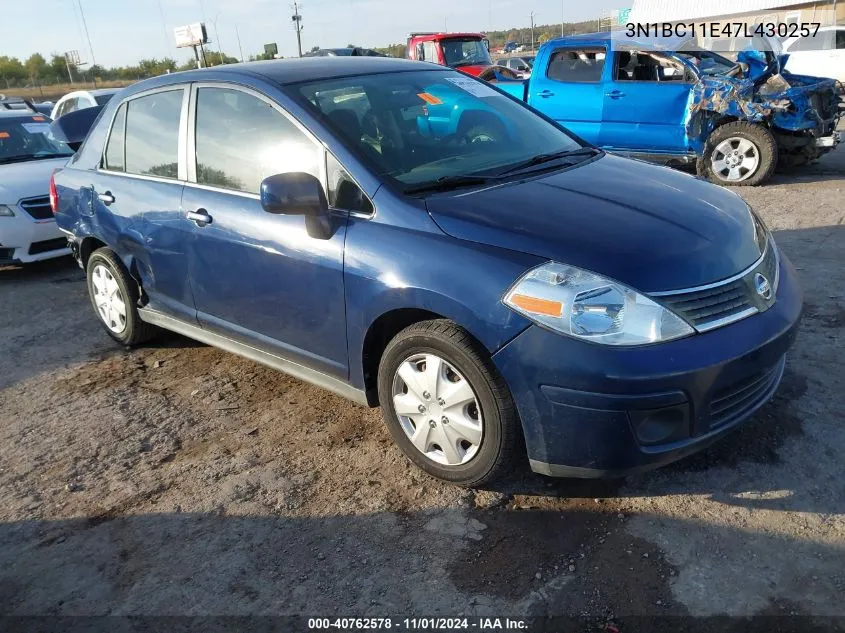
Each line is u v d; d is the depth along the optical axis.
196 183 3.86
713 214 2.98
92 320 5.65
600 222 2.79
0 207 6.61
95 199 4.57
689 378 2.49
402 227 2.95
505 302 2.60
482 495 3.00
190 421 3.88
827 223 6.52
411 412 3.05
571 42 9.44
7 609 2.61
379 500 3.03
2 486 3.39
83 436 3.80
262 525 2.94
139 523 3.02
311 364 3.48
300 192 2.98
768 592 2.37
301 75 3.65
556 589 2.47
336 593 2.55
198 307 4.02
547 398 2.56
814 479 2.90
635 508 2.83
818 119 8.40
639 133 9.10
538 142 3.85
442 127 3.66
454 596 2.48
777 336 2.74
